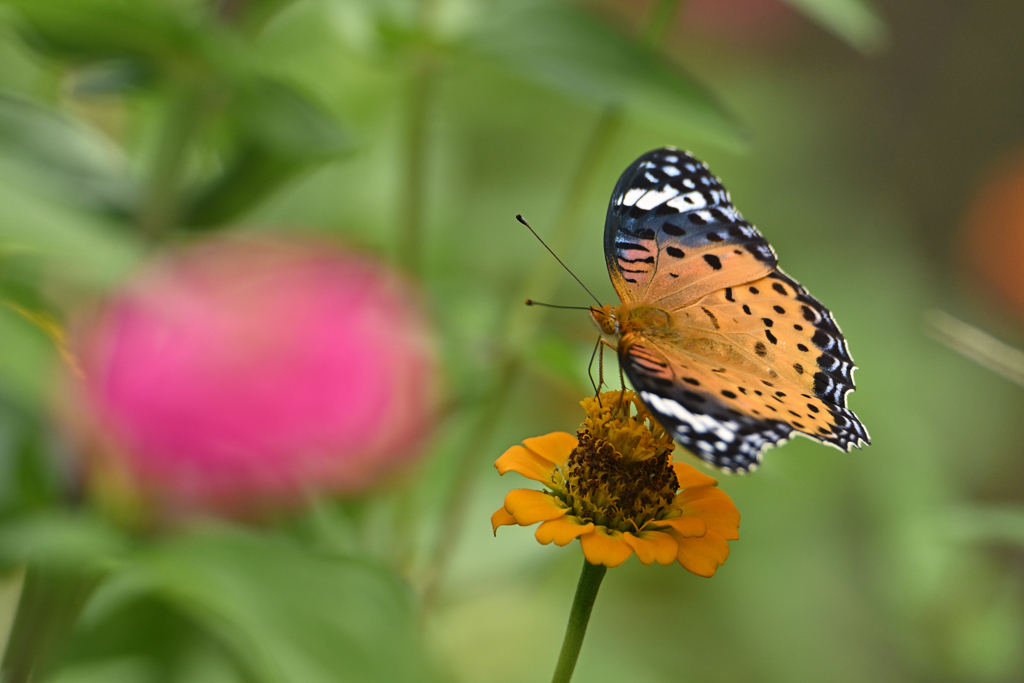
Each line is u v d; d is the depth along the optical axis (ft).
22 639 3.06
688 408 3.06
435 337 3.25
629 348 3.10
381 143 3.51
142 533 3.03
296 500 3.10
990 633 3.73
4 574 2.96
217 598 2.92
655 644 3.51
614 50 3.25
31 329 2.97
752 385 3.13
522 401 3.58
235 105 3.16
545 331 3.34
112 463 3.03
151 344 3.04
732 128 3.25
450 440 3.38
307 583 2.93
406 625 2.93
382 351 3.14
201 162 3.34
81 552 2.94
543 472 3.06
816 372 3.14
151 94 3.18
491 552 3.32
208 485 3.05
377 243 3.47
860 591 3.80
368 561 2.94
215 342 3.05
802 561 3.73
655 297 3.20
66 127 3.16
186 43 3.12
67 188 3.12
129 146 3.36
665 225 3.19
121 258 2.90
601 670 3.44
